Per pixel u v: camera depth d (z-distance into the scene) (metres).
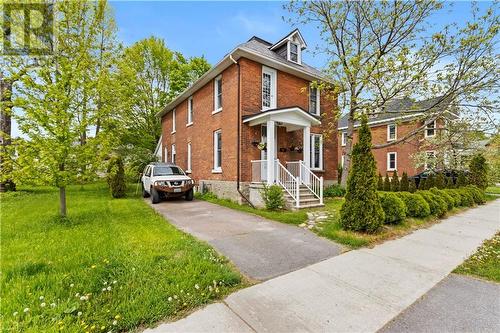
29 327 2.17
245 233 5.53
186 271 3.28
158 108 23.44
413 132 10.02
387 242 5.03
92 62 8.26
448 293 3.01
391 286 3.16
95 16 14.18
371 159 5.45
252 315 2.50
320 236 5.36
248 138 10.23
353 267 3.75
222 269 3.41
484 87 8.32
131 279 3.05
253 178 10.18
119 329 2.25
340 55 9.80
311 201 9.05
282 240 5.04
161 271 3.26
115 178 11.50
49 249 4.12
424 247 4.73
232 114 10.59
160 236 5.02
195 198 11.64
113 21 15.25
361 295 2.93
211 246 4.55
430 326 2.37
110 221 6.36
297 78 12.16
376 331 2.29
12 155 5.55
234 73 10.52
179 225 6.26
